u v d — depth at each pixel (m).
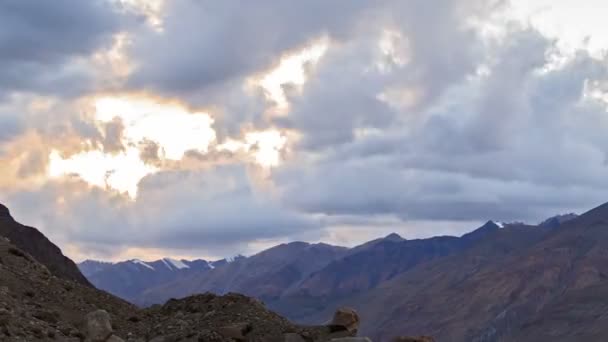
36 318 33.31
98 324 32.41
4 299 33.62
